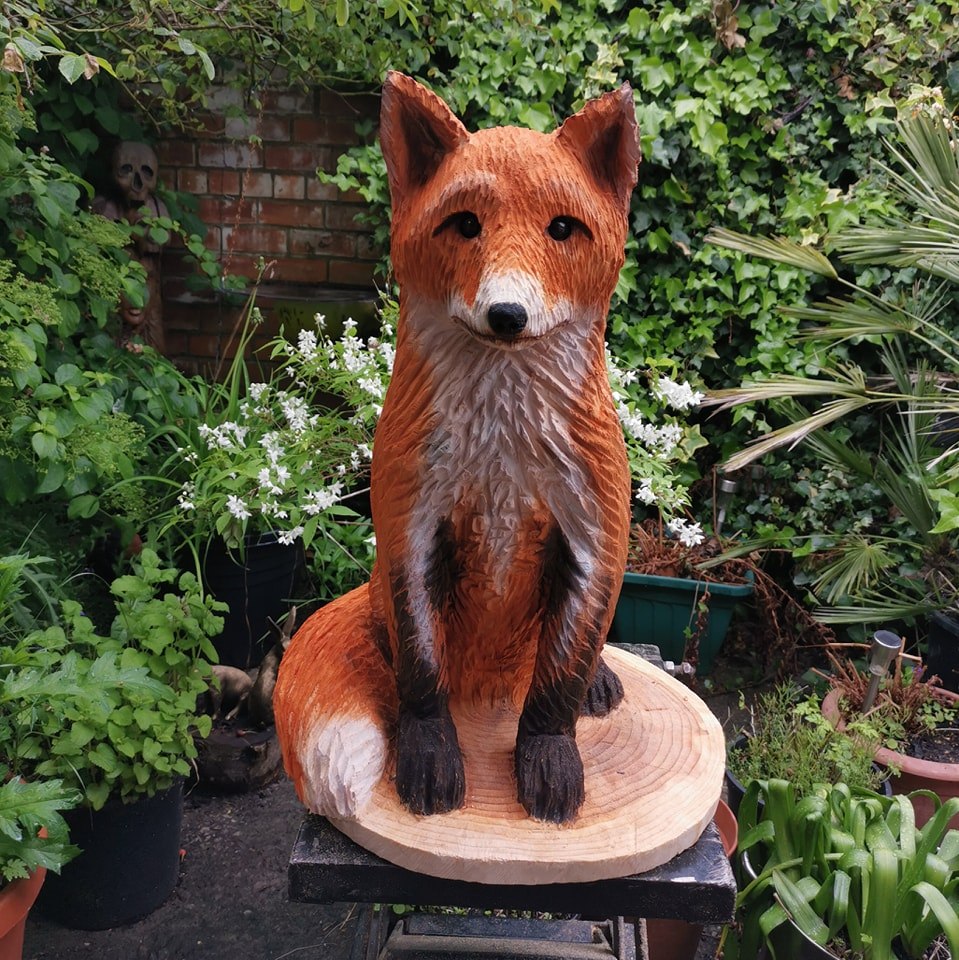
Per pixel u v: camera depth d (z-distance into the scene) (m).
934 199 2.75
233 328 3.70
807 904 1.62
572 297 1.07
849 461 3.07
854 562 2.98
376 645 1.38
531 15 3.06
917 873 1.60
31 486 2.40
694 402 2.74
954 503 2.40
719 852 1.22
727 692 3.14
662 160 3.18
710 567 3.02
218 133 3.54
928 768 2.16
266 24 3.16
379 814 1.19
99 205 3.38
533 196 1.02
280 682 1.39
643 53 3.19
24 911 1.48
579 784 1.21
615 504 1.20
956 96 3.20
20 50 1.85
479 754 1.31
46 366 2.64
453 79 3.22
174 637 2.06
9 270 2.38
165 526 2.55
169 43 2.37
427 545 1.20
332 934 2.08
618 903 1.18
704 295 3.40
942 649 2.78
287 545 2.87
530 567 1.23
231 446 2.63
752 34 3.13
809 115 3.22
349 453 2.70
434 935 1.67
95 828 1.93
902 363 3.01
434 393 1.14
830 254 3.27
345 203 3.62
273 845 2.33
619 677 1.59
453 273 1.04
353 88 3.44
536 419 1.13
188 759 2.39
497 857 1.13
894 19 3.16
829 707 2.39
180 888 2.18
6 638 2.09
